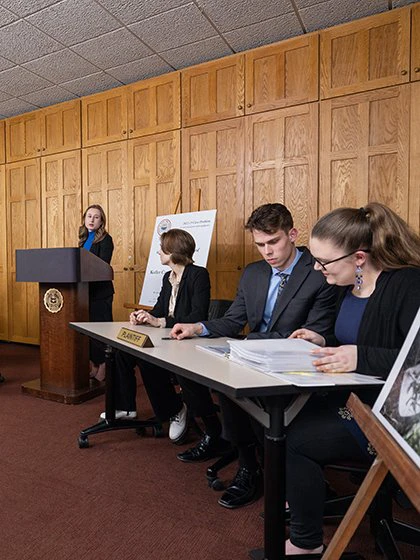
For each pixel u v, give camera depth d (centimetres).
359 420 89
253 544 142
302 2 297
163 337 174
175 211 383
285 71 345
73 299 287
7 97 455
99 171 446
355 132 321
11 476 188
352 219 127
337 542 89
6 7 301
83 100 452
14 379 349
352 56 320
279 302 171
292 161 345
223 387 99
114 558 134
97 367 333
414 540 124
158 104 407
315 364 112
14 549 138
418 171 301
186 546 140
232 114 369
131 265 430
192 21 320
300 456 117
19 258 291
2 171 516
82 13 309
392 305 120
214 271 383
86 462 203
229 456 190
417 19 297
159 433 235
